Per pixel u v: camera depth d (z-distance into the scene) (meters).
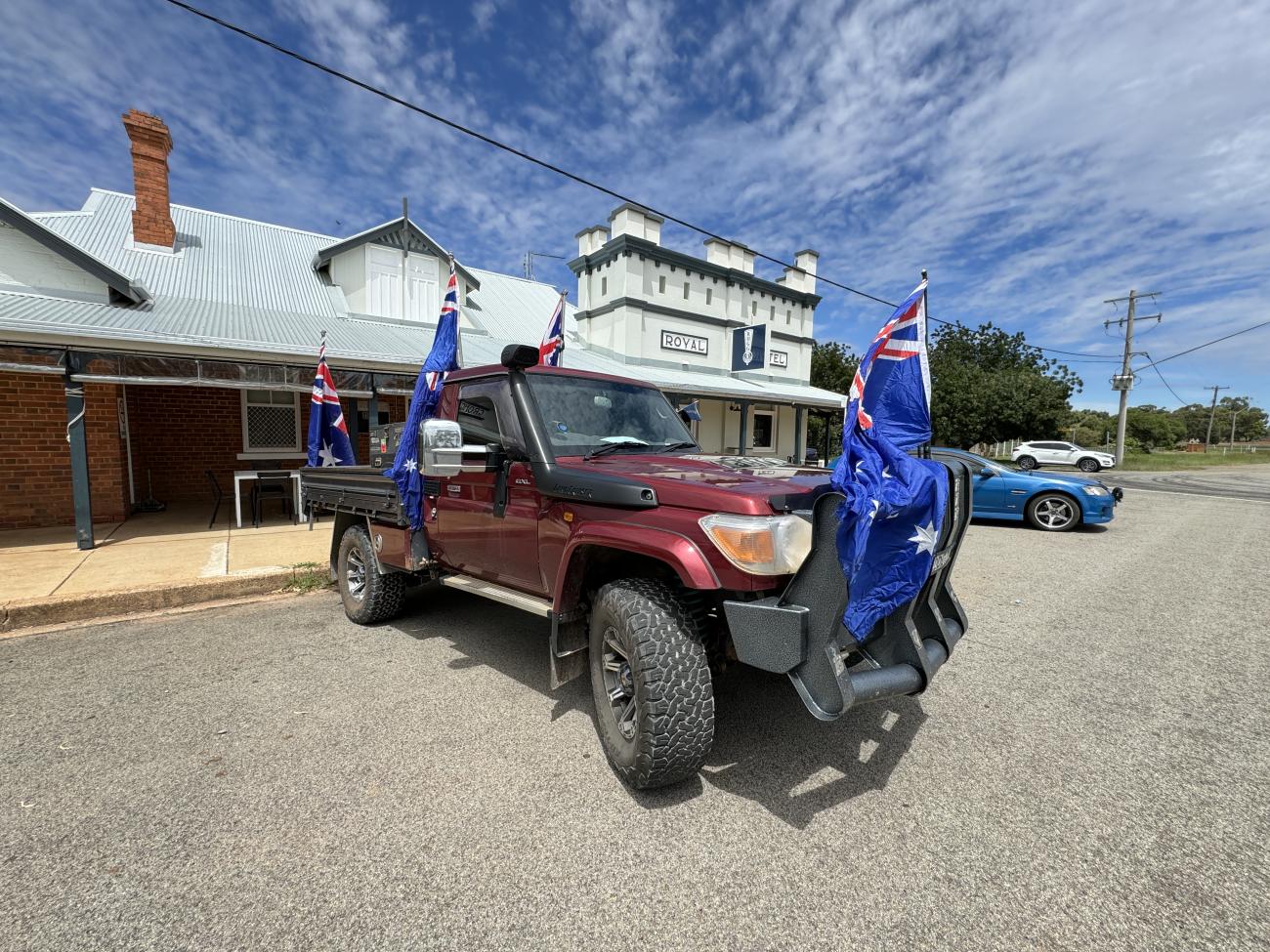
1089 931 1.84
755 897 1.98
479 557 3.67
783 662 2.23
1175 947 1.77
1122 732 3.10
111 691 3.53
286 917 1.87
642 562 2.89
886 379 2.39
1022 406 28.67
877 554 2.19
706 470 3.03
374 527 4.53
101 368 7.40
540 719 3.23
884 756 2.87
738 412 18.31
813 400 16.25
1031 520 9.89
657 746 2.40
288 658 4.08
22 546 6.99
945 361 34.66
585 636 3.09
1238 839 2.27
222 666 3.94
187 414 10.77
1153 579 6.41
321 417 7.89
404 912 1.90
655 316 16.09
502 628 4.74
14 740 2.95
